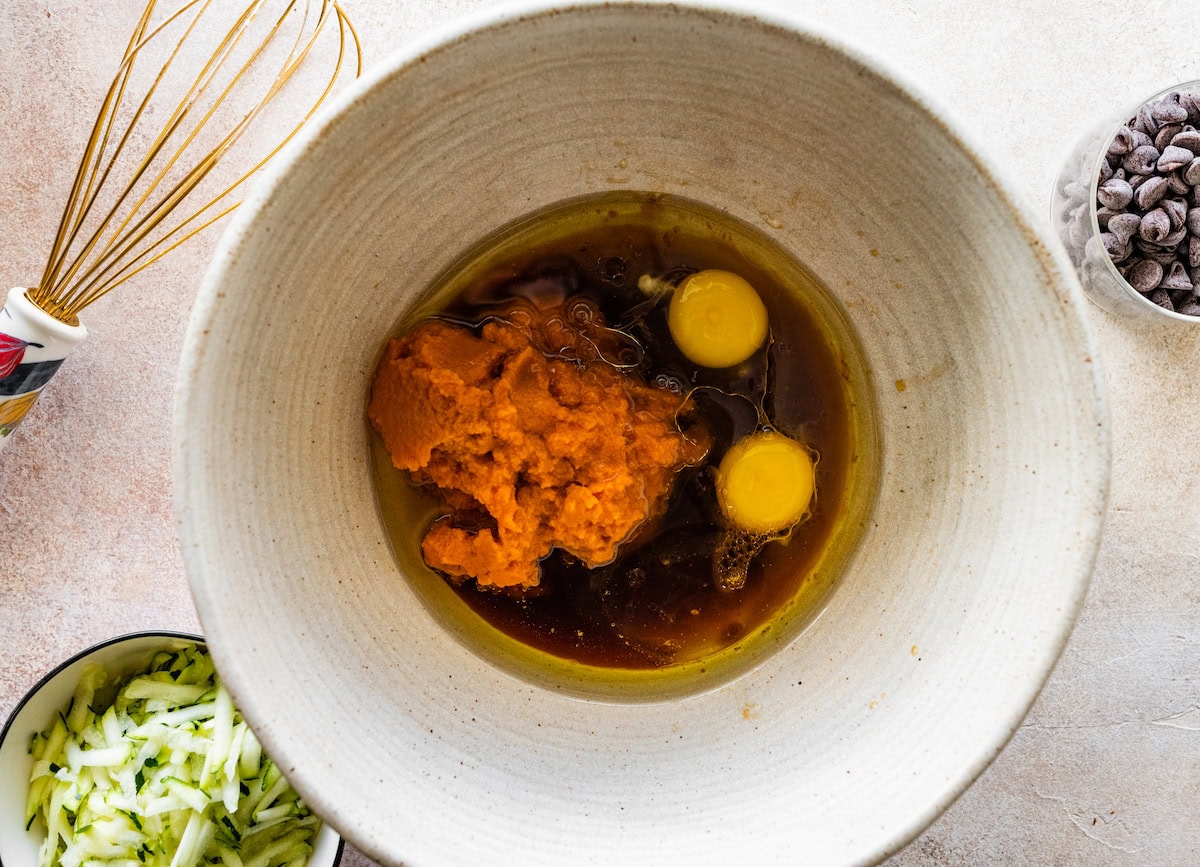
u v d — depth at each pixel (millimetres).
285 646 386
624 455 438
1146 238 466
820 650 446
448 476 429
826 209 423
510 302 460
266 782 455
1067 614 377
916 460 439
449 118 384
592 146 421
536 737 438
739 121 402
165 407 477
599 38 370
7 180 473
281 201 361
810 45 364
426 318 450
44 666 475
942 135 369
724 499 471
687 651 468
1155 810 489
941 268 405
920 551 430
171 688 457
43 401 472
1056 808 492
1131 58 475
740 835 407
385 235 408
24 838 450
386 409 435
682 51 376
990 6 473
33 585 474
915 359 434
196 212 470
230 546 371
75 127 473
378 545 442
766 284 468
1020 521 395
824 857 391
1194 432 486
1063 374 378
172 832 454
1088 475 376
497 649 462
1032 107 477
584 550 441
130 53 440
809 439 474
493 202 431
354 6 468
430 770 408
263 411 388
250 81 472
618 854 406
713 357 466
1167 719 490
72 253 476
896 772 400
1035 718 493
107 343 475
